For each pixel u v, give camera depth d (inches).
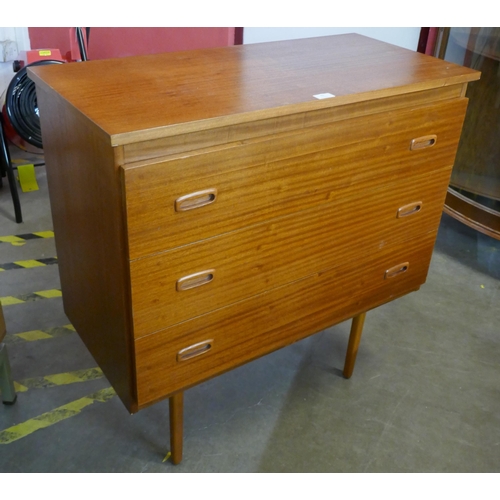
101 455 67.6
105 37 135.2
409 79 60.7
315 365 82.7
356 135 57.7
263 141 51.4
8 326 85.3
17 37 137.2
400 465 68.6
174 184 48.0
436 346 87.2
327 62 65.5
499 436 73.3
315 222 59.9
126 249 49.1
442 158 67.2
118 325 55.6
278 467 67.5
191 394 76.7
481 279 102.5
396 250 70.6
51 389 75.7
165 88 55.0
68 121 52.5
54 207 65.6
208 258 53.8
